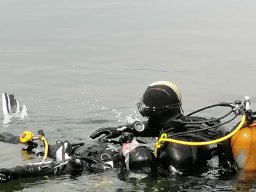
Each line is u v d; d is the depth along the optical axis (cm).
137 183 594
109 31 1923
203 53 1455
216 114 881
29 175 607
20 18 2309
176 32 1855
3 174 589
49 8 2647
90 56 1468
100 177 613
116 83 1127
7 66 1349
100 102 973
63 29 1991
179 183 589
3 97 928
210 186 581
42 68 1316
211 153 632
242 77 1134
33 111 927
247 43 1578
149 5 2664
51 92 1053
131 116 886
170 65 1316
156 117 631
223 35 1750
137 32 1884
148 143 700
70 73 1248
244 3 2598
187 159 598
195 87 1062
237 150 595
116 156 642
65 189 589
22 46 1659
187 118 636
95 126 838
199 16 2234
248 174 594
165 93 628
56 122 863
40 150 714
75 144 687
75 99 996
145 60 1389
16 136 775
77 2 2850
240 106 610
